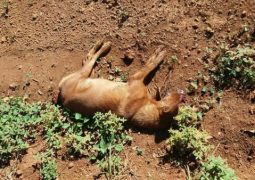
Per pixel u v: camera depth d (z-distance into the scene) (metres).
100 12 3.40
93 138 3.22
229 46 3.23
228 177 3.02
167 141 3.14
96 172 3.16
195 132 3.11
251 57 3.18
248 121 3.12
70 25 3.42
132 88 3.18
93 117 3.21
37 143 3.27
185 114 3.14
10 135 3.27
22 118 3.31
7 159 3.26
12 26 3.49
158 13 3.33
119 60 3.32
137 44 3.32
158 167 3.14
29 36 3.46
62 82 3.26
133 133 3.21
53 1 3.48
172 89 3.24
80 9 3.43
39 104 3.33
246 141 3.11
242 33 3.23
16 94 3.38
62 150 3.23
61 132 3.27
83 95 3.20
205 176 3.05
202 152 3.10
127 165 3.16
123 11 3.37
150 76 3.27
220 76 3.20
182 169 3.11
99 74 3.32
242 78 3.17
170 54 3.27
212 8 3.29
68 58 3.38
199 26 3.28
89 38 3.38
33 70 3.40
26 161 3.24
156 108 3.16
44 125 3.28
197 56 3.25
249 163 3.08
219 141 3.14
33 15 3.48
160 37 3.30
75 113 3.25
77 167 3.19
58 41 3.42
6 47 3.47
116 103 3.18
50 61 3.40
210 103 3.18
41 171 3.20
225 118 3.15
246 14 3.25
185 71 3.24
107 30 3.37
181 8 3.32
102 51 3.33
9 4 3.52
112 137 3.19
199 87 3.21
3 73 3.43
